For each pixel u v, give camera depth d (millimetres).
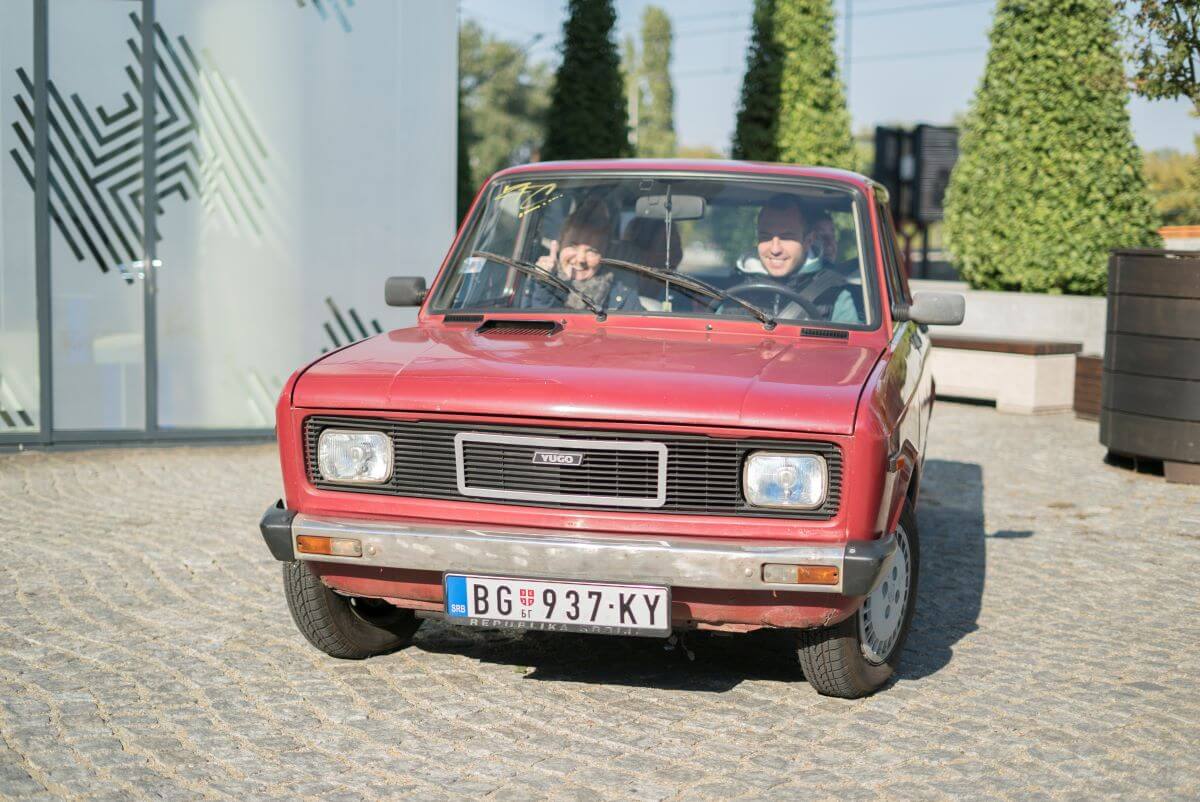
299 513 4203
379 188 9961
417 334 4750
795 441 3832
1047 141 13930
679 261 4938
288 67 9609
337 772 3754
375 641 4809
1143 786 3736
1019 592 6016
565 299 4906
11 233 9062
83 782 3646
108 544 6562
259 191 9633
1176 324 8484
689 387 3904
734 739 4066
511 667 4762
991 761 3908
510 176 5305
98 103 9148
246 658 4801
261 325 9750
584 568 3881
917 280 17766
